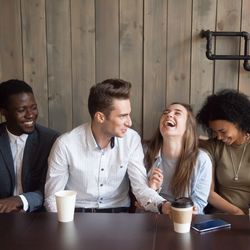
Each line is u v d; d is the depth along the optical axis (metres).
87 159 1.77
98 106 1.67
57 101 2.28
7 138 1.95
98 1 2.18
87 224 1.32
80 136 1.77
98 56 2.23
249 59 2.15
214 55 2.14
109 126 1.68
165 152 1.93
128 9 2.18
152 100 2.26
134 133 1.88
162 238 1.20
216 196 1.97
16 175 1.97
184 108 1.90
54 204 1.71
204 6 2.15
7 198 1.76
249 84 2.23
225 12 2.15
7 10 2.20
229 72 2.22
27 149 1.96
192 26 2.17
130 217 1.38
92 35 2.21
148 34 2.19
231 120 1.91
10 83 1.94
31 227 1.29
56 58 2.24
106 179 1.81
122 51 2.22
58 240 1.19
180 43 2.19
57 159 1.76
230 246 1.14
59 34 2.21
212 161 2.02
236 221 1.34
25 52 2.24
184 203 1.22
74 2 2.18
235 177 1.96
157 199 1.63
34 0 2.19
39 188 1.91
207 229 1.25
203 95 2.24
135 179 1.80
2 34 2.22
